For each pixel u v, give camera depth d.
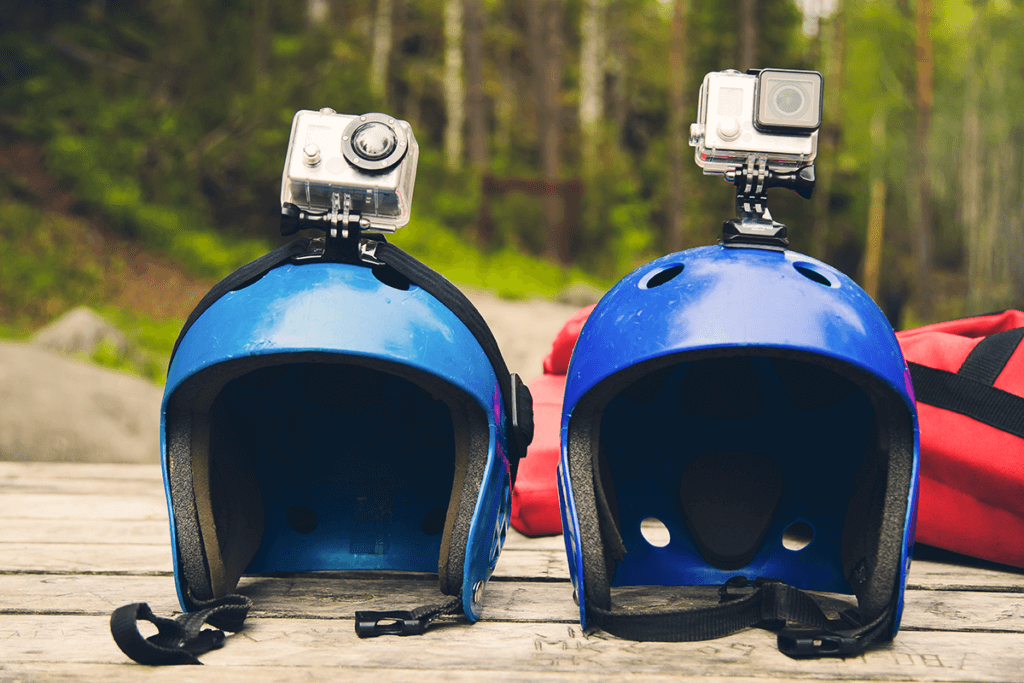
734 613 1.13
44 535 1.82
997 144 25.91
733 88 1.29
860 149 24.12
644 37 24.34
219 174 12.18
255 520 1.35
